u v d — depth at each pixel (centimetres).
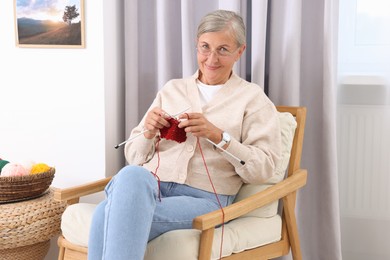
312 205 225
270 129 176
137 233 139
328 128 212
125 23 228
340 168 230
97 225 147
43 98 220
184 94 189
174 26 233
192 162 177
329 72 210
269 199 168
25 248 196
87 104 217
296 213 224
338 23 216
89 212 170
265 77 225
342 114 228
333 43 212
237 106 181
